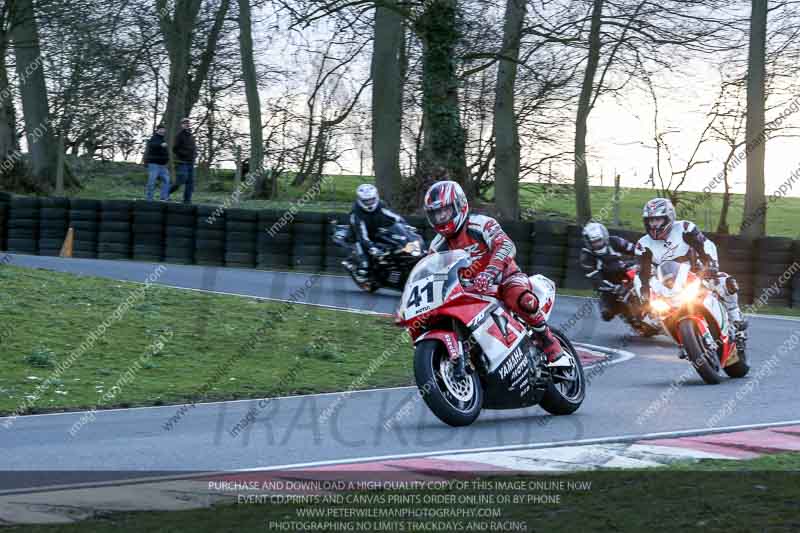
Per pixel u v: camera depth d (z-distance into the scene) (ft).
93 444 52.44
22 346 83.76
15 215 167.02
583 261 105.29
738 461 43.42
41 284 112.47
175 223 162.61
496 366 55.36
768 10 185.78
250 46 257.34
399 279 124.26
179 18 241.35
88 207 165.17
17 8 191.52
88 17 202.69
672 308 73.77
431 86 156.76
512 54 160.76
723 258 137.28
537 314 57.11
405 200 168.14
